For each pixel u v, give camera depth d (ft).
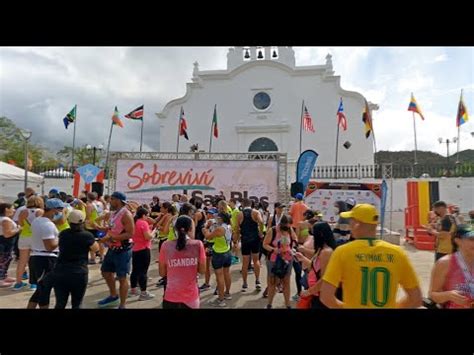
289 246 18.54
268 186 48.91
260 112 77.71
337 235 15.06
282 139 76.18
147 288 23.26
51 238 17.89
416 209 43.70
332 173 63.05
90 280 25.03
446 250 17.39
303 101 75.56
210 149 75.82
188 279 13.01
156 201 39.83
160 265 13.34
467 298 10.11
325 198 38.73
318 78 76.07
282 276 18.37
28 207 22.93
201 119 79.87
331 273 9.52
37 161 119.65
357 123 73.61
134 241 20.77
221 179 49.55
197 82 80.23
